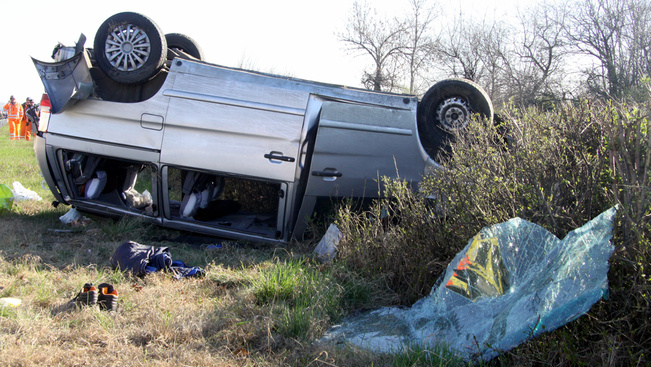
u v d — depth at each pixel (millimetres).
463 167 4457
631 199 3158
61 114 5707
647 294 2883
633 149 3350
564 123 4109
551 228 3576
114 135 5578
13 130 20766
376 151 5555
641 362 2738
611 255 2947
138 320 3535
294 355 3123
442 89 5781
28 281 4094
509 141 4680
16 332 3162
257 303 3951
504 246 3521
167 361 2986
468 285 3566
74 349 3057
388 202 5016
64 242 5359
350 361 3033
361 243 4715
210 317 3574
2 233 5469
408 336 3418
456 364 2930
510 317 3053
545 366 2854
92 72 5762
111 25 5488
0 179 9469
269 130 5430
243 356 3107
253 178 5473
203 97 5496
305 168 5480
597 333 2928
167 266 4590
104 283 3830
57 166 5820
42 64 5488
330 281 4176
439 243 4395
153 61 5504
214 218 6102
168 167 5527
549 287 2994
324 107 5363
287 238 5617
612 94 11703
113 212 5914
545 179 3863
